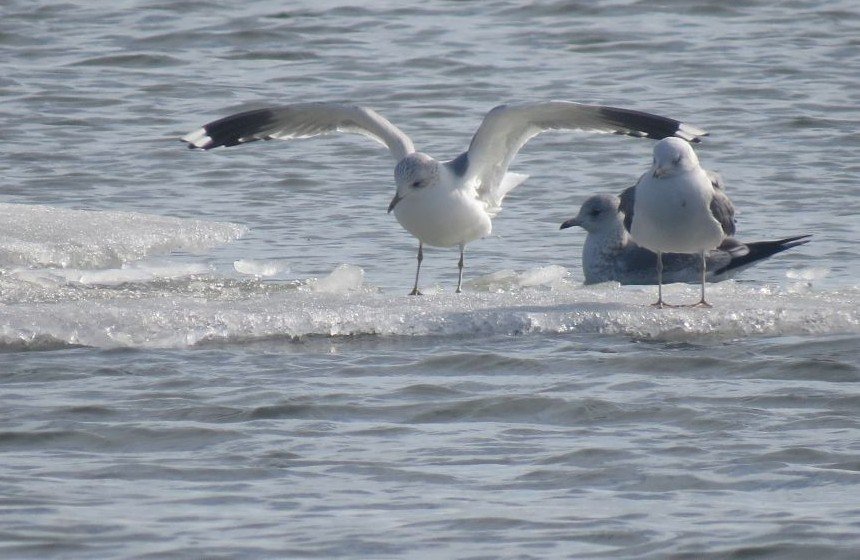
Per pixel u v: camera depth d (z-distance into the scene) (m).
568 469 9.77
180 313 13.83
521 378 12.30
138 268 17.66
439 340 13.73
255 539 8.41
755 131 25.33
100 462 9.96
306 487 9.41
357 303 14.53
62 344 13.34
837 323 14.20
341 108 16.03
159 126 25.97
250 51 31.20
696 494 9.23
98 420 10.96
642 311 14.30
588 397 11.60
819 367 12.54
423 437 10.59
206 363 12.75
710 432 10.61
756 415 11.05
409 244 19.34
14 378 12.19
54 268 17.50
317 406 11.37
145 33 32.41
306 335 13.81
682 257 17.89
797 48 31.33
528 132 15.82
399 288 16.91
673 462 9.89
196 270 17.84
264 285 16.48
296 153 24.70
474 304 14.59
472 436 10.61
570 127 15.75
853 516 8.71
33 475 9.65
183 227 19.45
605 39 32.06
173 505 9.04
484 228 15.77
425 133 25.39
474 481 9.54
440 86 28.53
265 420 11.01
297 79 29.14
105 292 15.45
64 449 10.27
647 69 29.73
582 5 34.59
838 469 9.66
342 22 33.41
